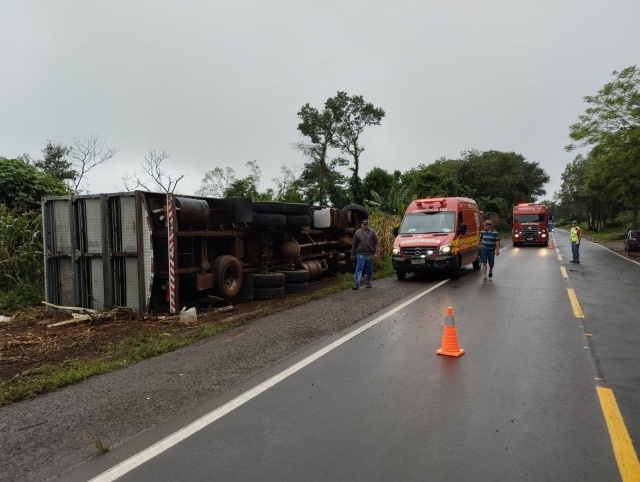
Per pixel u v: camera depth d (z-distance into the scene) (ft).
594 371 18.98
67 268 34.83
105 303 33.22
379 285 46.68
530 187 245.24
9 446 13.41
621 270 59.00
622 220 194.59
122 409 15.90
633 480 10.97
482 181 208.44
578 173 273.33
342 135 211.41
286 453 12.48
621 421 14.17
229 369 19.95
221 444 13.09
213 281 36.09
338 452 12.47
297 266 47.42
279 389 17.34
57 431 14.32
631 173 87.15
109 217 33.19
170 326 29.73
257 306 37.78
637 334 25.22
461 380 18.01
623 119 85.87
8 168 50.37
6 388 18.48
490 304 34.55
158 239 33.22
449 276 53.52
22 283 39.60
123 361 21.67
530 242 115.44
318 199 200.64
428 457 12.12
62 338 27.45
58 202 34.78
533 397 16.19
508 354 21.49
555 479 11.04
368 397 16.38
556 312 31.27
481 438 13.15
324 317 30.60
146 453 12.71
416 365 20.02
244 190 116.57
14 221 40.96
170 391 17.52
